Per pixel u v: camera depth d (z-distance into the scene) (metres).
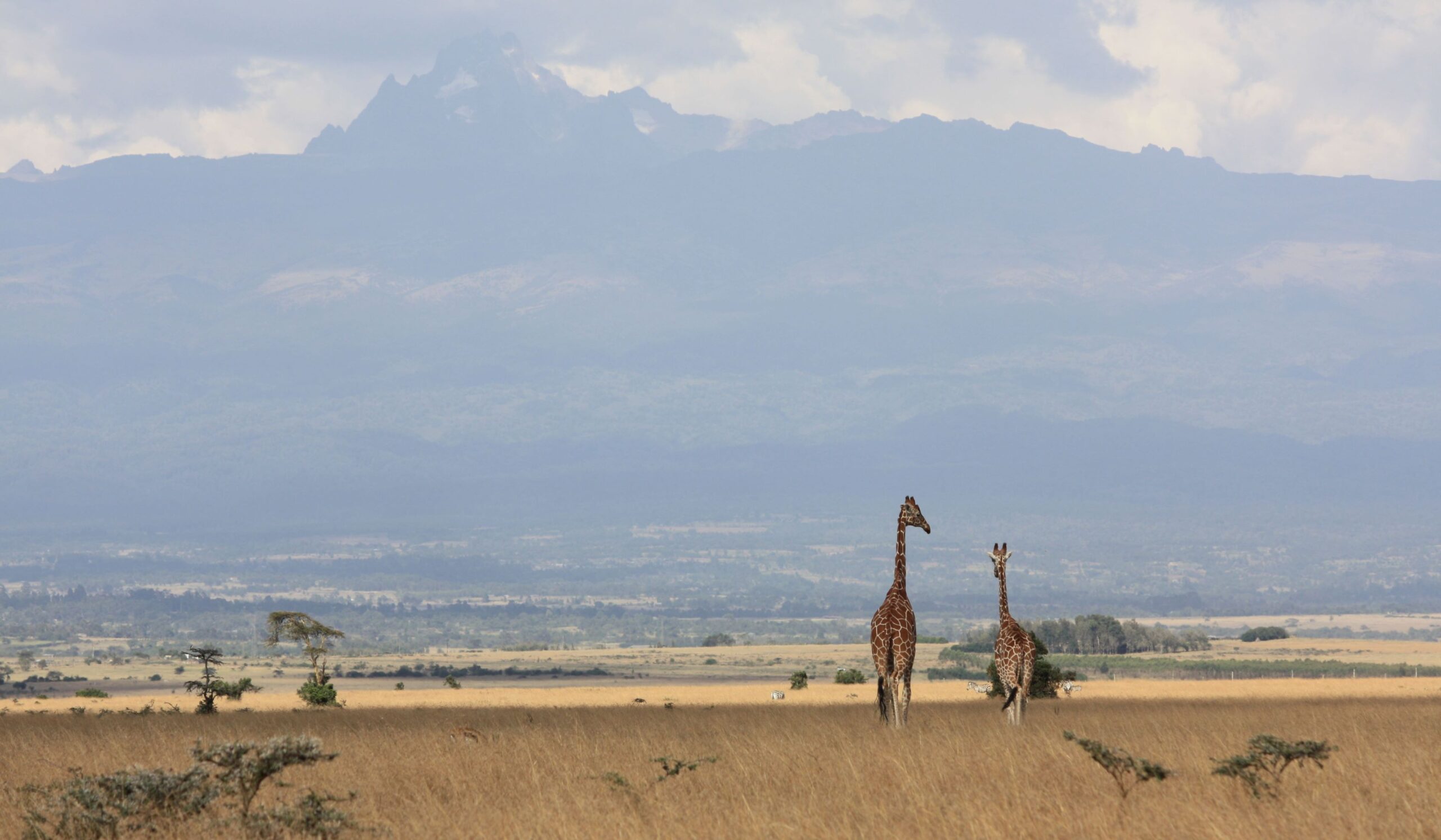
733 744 80.06
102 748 84.00
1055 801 51.62
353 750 77.12
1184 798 52.16
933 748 71.38
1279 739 58.59
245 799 51.41
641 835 46.84
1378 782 55.06
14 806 56.16
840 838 45.91
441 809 52.06
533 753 74.62
